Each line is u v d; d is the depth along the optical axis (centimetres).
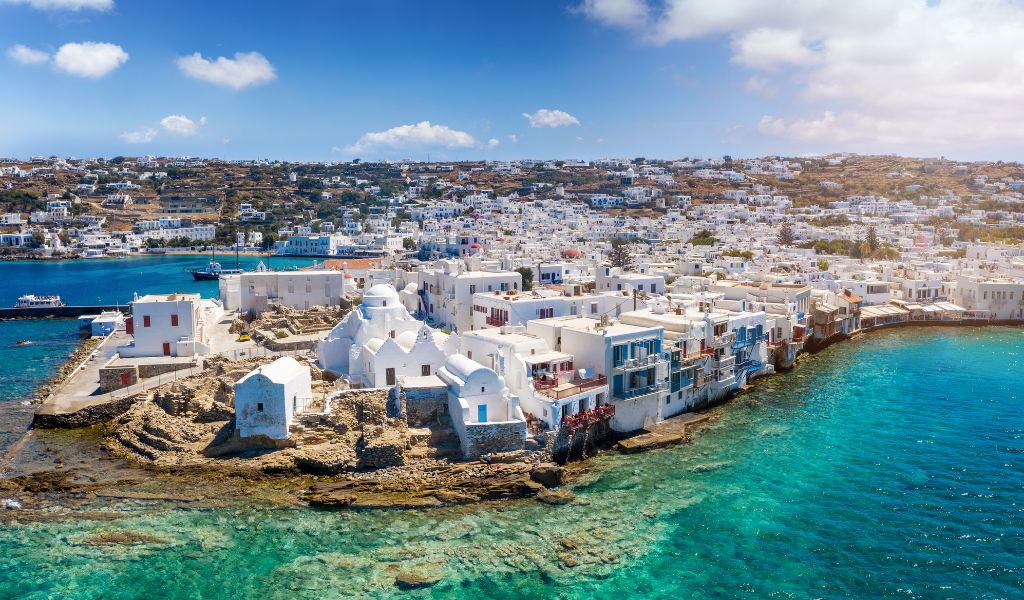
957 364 11712
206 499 6175
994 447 7788
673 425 8300
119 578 5109
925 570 5412
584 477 6912
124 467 6781
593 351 7756
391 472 6550
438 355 8062
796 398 9675
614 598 4984
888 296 16600
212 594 4938
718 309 10906
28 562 5281
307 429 6994
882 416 8862
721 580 5241
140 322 9412
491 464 6669
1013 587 5197
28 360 11794
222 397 7556
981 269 18212
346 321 9044
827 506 6391
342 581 5094
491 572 5244
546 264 16025
